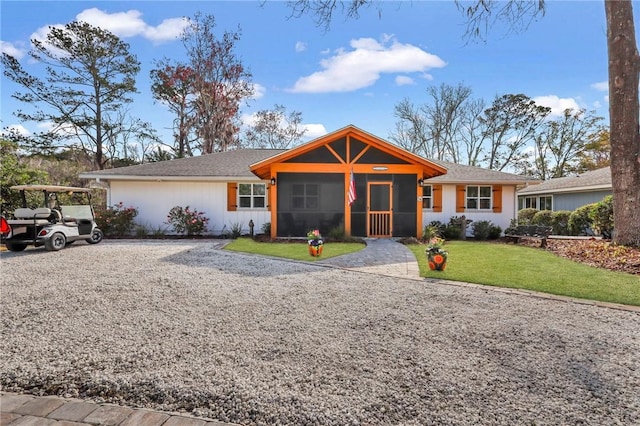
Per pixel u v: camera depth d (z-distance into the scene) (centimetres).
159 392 248
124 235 1398
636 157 809
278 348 322
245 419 220
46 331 362
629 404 235
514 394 246
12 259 811
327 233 1242
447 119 3164
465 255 877
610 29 843
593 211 1115
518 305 462
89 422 214
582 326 384
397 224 1257
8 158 1443
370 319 404
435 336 353
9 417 217
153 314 417
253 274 652
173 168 1493
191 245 1098
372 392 248
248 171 1471
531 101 3156
